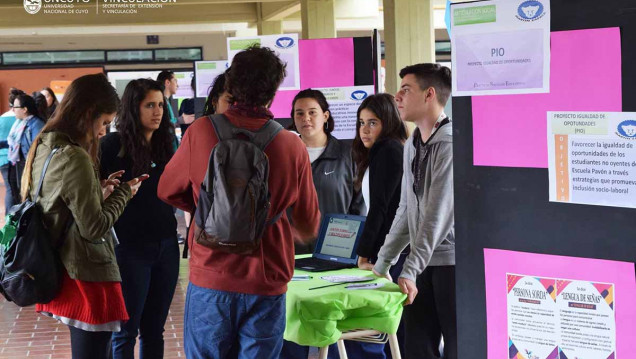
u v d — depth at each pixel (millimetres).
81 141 3250
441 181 3377
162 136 4074
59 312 3193
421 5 9031
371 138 4309
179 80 12578
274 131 2859
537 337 2729
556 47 2596
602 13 2514
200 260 2842
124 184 3389
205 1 15203
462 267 2840
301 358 4320
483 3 2688
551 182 2643
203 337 2848
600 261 2590
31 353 5582
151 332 4074
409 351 3662
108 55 20344
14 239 3043
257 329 2824
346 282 3680
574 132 2592
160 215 4016
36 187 3164
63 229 3156
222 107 4016
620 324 2576
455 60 2754
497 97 2709
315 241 4207
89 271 3146
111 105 3303
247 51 2895
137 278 3938
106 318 3188
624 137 2516
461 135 2789
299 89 5938
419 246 3391
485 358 2830
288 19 18453
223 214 2719
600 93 2539
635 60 2479
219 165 2732
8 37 20016
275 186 2832
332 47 5934
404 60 9016
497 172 2742
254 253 2789
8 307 6996
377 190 3932
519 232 2725
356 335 3520
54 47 20156
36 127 9531
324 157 4648
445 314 3508
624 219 2541
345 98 5961
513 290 2754
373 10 16297
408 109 3482
